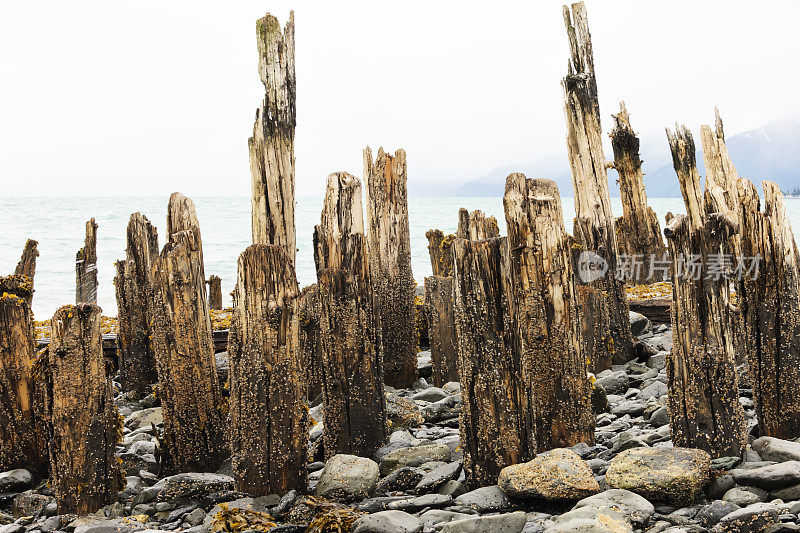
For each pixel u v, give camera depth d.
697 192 11.11
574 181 11.61
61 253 34.62
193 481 6.13
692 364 5.75
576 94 11.70
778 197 6.27
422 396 9.18
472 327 5.82
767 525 4.44
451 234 11.71
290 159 8.21
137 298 10.80
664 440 6.41
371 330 7.19
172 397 6.84
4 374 6.88
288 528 5.30
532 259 6.61
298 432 6.04
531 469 5.46
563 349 6.57
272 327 5.92
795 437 6.22
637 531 4.71
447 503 5.54
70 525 5.73
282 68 8.08
